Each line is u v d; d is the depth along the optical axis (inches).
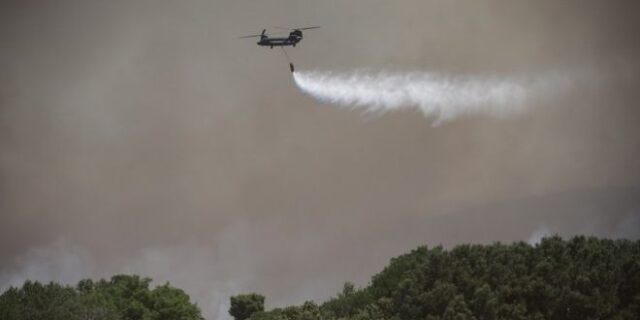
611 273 2758.4
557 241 3046.3
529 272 2866.6
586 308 2598.4
